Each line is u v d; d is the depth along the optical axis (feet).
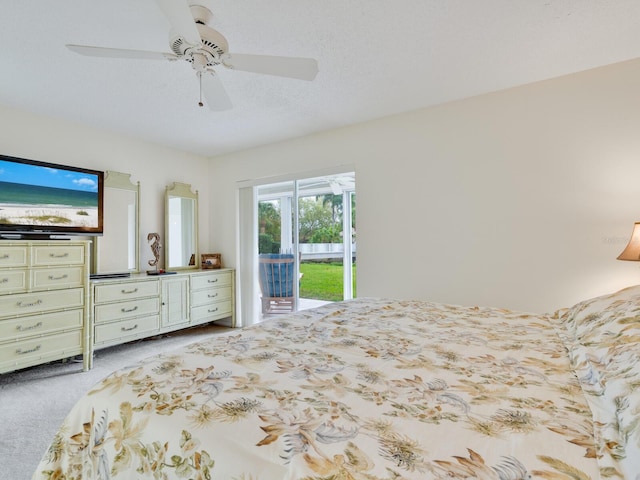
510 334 4.89
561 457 2.08
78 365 9.58
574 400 2.86
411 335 4.82
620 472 1.90
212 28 5.77
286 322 5.55
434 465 2.04
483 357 3.92
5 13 5.71
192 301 12.60
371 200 11.03
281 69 6.15
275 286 14.65
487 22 6.18
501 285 9.06
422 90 8.93
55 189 9.82
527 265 8.74
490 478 1.93
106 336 9.87
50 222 9.66
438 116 9.89
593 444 2.21
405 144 10.42
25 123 9.89
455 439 2.29
